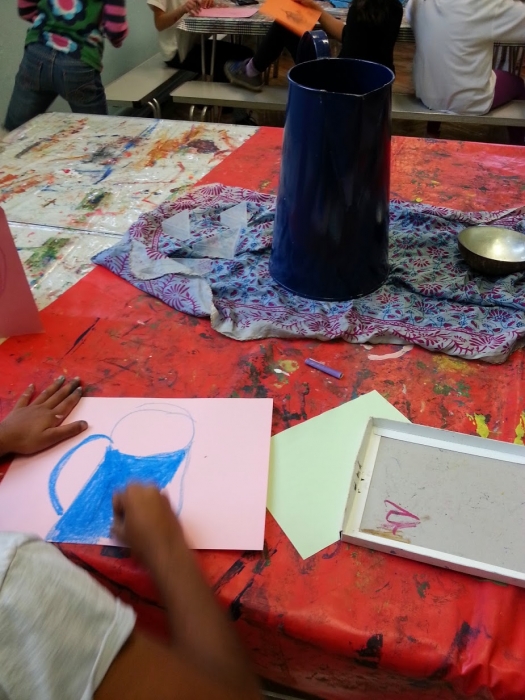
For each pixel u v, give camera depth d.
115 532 0.56
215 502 0.59
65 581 0.39
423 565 0.54
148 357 0.79
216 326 0.84
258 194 1.16
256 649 0.55
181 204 1.13
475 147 1.37
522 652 0.48
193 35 2.91
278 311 0.87
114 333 0.84
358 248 0.86
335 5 2.70
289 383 0.75
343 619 0.50
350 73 0.87
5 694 0.36
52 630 0.36
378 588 0.52
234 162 1.31
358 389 0.74
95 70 2.05
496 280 0.93
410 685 0.50
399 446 0.65
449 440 0.65
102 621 0.39
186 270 0.95
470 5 2.10
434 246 1.02
